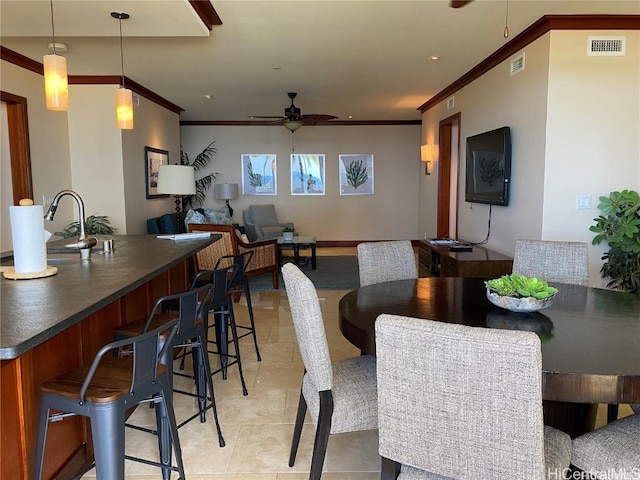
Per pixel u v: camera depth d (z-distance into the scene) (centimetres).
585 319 186
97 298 173
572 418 191
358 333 177
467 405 119
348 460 225
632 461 141
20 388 159
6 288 189
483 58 485
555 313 194
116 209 578
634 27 371
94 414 152
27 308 159
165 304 314
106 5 298
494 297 194
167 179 495
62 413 176
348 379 195
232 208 978
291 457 219
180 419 265
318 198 987
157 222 655
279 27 382
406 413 130
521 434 114
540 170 393
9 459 154
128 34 355
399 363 127
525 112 419
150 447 238
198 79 573
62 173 553
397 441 134
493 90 490
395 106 787
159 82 590
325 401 177
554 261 270
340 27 383
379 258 286
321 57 475
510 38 419
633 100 377
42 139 511
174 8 304
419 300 217
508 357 111
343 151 979
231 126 959
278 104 755
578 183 385
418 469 138
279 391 301
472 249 508
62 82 296
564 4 340
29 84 486
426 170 813
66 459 192
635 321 183
